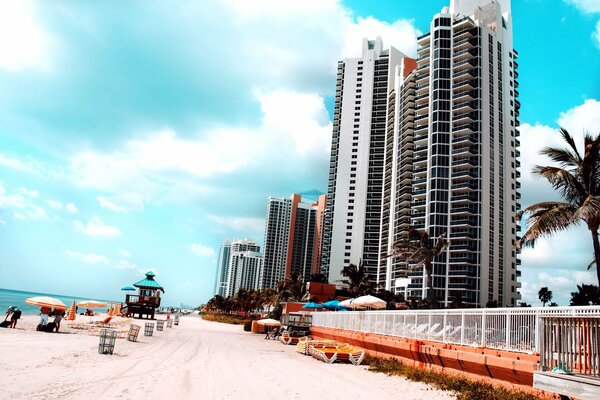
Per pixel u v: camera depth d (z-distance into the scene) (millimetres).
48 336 25844
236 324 92312
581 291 68750
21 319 41625
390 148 132875
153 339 30672
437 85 109312
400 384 15609
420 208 107250
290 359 23906
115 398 10211
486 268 96000
